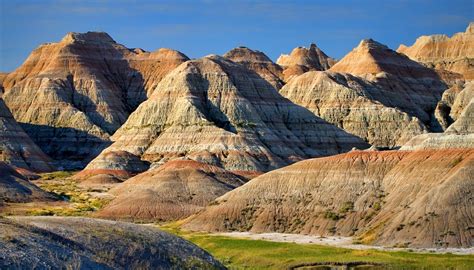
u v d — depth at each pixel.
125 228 73.38
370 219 133.25
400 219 125.19
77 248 64.56
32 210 173.00
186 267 71.50
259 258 104.81
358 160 148.12
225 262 103.31
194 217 149.88
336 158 151.00
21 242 60.53
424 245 118.31
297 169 152.12
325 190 144.25
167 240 74.81
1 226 62.47
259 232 139.88
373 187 140.62
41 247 61.28
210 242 118.06
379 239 122.56
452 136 143.00
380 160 146.38
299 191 146.75
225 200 151.12
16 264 57.31
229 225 144.38
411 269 98.06
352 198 140.00
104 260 65.00
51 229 66.44
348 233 132.38
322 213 139.00
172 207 177.00
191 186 189.38
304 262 101.25
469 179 127.88
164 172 196.62
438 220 122.06
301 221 139.75
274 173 153.38
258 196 148.88
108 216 171.12
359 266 100.00
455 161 135.88
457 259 104.75
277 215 143.12
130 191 192.25
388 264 100.50
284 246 114.69
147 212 174.00
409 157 143.50
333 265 100.56
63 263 60.69
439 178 133.50
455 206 123.69
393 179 139.88
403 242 120.12
